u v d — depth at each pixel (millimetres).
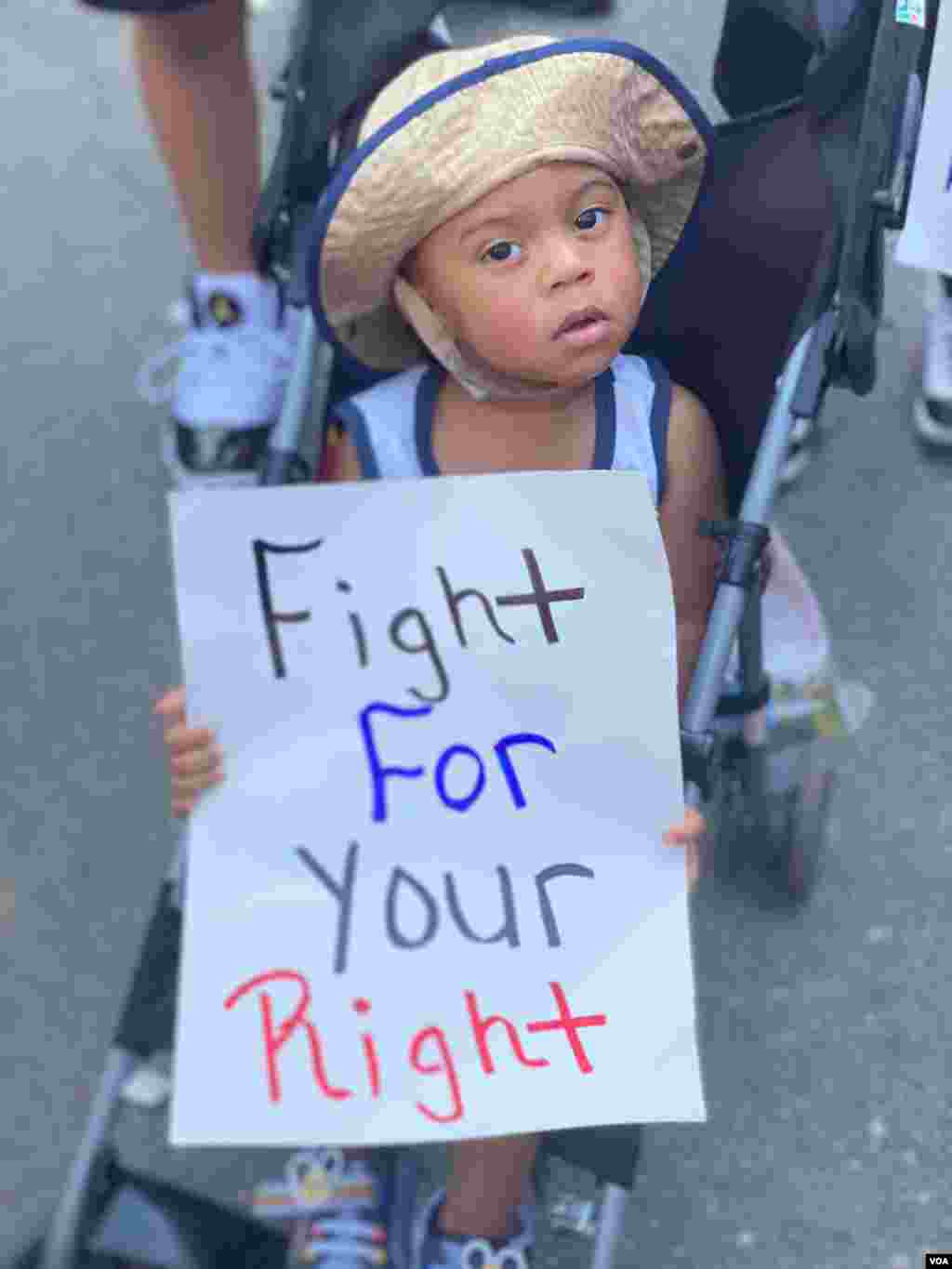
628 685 1483
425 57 1810
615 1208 1776
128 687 2846
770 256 1768
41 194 3822
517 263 1572
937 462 3107
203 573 1462
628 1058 1455
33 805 2674
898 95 1628
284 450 1877
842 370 1707
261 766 1489
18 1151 2256
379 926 1474
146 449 3258
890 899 2477
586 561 1475
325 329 1754
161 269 3646
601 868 1486
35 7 4352
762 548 1659
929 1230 2139
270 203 1883
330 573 1470
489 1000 1464
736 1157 2217
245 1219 1947
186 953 1467
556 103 1541
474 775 1486
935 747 2656
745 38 1889
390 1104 1445
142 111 4031
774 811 2283
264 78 3926
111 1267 1815
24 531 3107
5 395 3371
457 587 1476
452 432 1723
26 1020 2400
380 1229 2018
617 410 1703
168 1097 2283
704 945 2438
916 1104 2258
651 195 1695
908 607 2861
